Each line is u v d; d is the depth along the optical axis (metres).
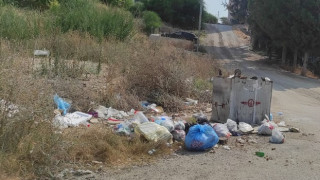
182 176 5.32
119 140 6.11
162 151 6.20
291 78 25.02
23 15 17.84
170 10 56.50
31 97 5.66
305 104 14.10
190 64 14.41
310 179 5.48
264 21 30.06
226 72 17.36
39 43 13.86
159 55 12.34
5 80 5.56
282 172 5.71
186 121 7.80
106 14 20.28
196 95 11.14
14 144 5.09
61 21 18.61
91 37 17.44
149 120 7.57
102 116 8.02
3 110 5.21
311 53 28.92
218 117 8.67
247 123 8.42
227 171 5.62
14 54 7.92
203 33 53.75
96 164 5.45
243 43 49.78
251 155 6.45
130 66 11.04
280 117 10.03
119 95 9.38
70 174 5.03
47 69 9.62
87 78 10.77
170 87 10.41
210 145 6.51
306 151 6.88
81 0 23.14
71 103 8.21
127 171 5.36
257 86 8.52
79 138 5.86
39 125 5.32
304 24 27.41
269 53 35.97
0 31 14.68
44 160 5.04
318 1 26.58
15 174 4.73
